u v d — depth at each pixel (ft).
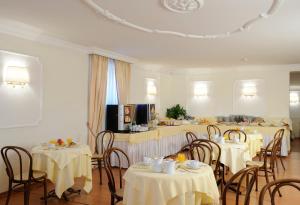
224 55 19.12
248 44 15.61
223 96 25.82
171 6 9.78
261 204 5.32
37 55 13.87
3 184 12.44
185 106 26.99
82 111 16.85
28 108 13.38
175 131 22.75
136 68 22.48
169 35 13.78
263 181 14.96
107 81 18.76
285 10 10.02
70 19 11.44
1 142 12.31
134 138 17.16
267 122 23.52
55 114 14.94
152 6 9.83
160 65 24.31
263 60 21.12
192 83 26.99
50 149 11.85
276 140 15.10
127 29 12.80
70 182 11.44
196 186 8.02
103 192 12.94
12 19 11.57
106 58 18.37
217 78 26.08
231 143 14.73
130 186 8.21
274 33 13.21
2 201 11.68
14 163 12.76
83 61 16.93
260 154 17.62
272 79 23.97
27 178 10.83
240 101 25.21
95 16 11.00
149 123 20.75
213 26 12.14
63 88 15.46
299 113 35.22
